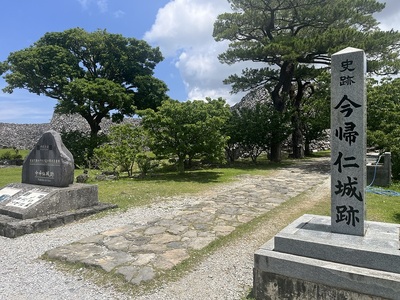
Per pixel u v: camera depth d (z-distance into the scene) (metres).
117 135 13.41
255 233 5.59
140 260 4.39
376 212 6.81
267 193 9.30
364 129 3.50
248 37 19.22
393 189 9.72
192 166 16.94
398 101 13.93
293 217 6.58
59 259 4.54
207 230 5.71
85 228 6.09
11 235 5.64
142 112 12.70
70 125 38.09
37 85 20.97
